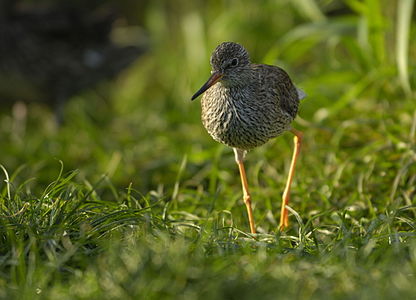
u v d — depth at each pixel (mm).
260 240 8219
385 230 8359
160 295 6414
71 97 17297
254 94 9266
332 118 12711
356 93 12250
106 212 8508
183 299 6316
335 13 17109
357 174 10750
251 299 6254
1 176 13094
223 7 17375
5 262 7125
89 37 17562
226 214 10133
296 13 16094
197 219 9289
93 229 7898
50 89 16969
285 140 12148
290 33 13266
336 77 13094
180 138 14047
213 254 7488
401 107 12055
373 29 12586
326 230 8914
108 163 13109
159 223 8258
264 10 16359
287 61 14086
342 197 10406
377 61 12930
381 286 6316
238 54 9148
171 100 16719
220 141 9688
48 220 8125
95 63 17234
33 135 16047
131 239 7543
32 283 6660
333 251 7332
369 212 9641
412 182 10047
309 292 6348
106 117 16906
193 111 14961
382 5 14648
